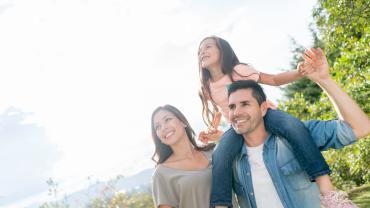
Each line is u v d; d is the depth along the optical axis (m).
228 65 4.55
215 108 4.86
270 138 3.58
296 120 3.54
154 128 4.42
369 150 8.78
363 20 10.97
